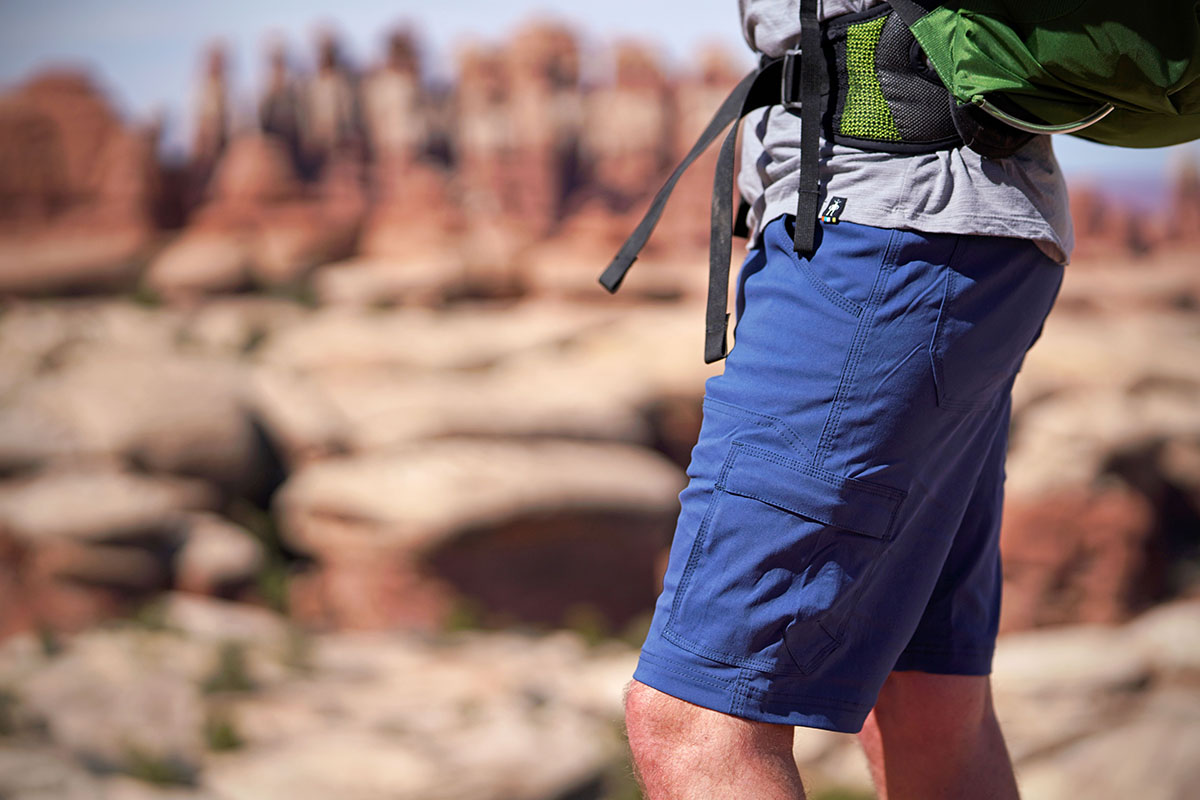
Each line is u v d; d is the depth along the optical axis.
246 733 8.69
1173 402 34.03
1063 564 25.75
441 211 63.12
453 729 8.95
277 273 61.66
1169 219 70.81
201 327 47.38
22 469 25.89
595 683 11.47
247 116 69.88
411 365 36.78
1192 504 31.59
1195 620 10.68
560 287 50.09
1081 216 68.12
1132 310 57.38
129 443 27.08
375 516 24.72
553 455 27.36
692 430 35.59
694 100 69.75
